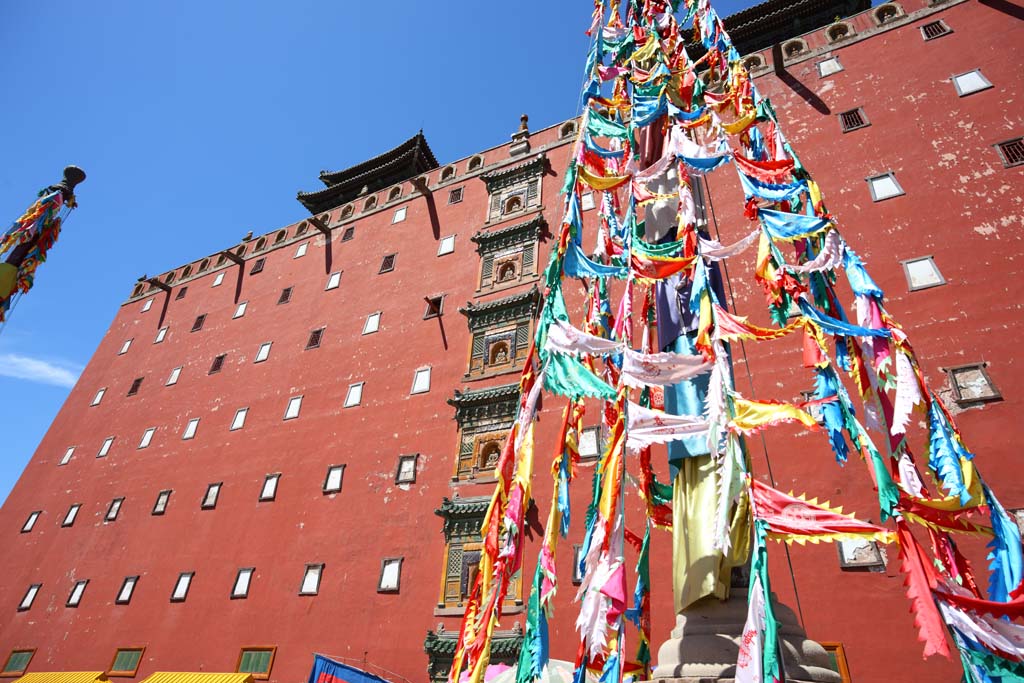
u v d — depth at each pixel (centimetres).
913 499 734
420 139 4541
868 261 2128
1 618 3372
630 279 1002
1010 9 2483
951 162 2222
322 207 5006
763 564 648
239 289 4303
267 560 2755
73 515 3666
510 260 3059
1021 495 1556
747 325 869
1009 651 607
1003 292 1870
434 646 2133
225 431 3453
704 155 1108
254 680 2409
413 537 2470
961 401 1752
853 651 1553
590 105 1439
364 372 3177
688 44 2895
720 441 746
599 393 887
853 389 1892
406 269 3484
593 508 833
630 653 1550
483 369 2788
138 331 4669
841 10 3406
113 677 2739
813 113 2664
